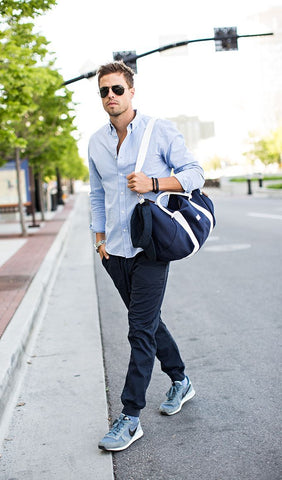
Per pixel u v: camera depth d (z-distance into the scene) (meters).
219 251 12.24
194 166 3.45
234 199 34.47
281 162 60.03
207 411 3.98
